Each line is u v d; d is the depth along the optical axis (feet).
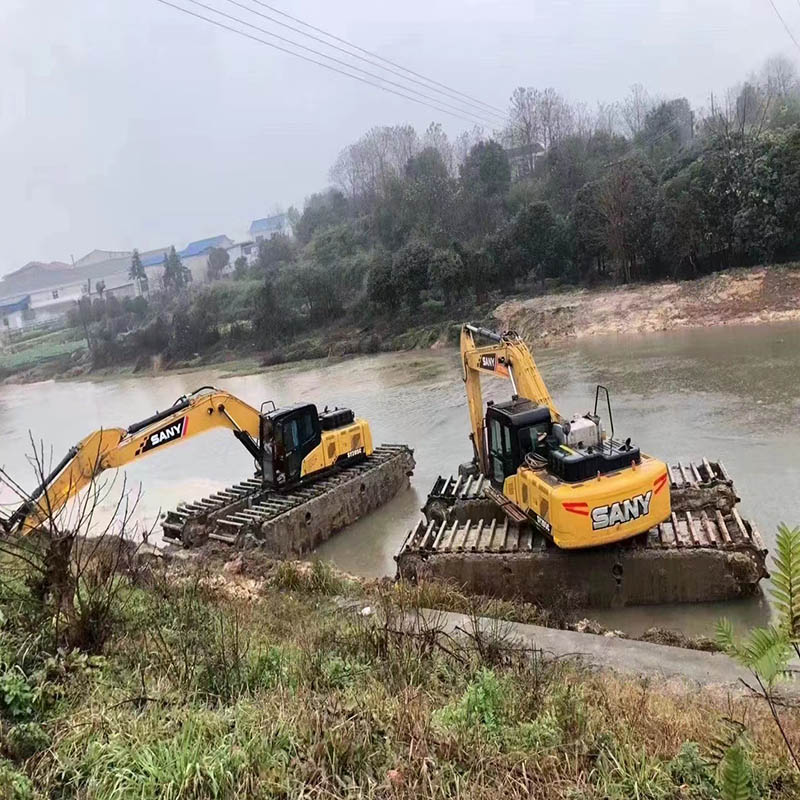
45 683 18.16
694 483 42.73
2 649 18.98
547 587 38.22
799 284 117.39
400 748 16.21
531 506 38.75
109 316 281.13
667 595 36.94
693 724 18.34
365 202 276.41
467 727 17.33
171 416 50.85
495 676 20.66
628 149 213.05
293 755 15.89
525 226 162.50
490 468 45.01
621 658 25.93
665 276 145.07
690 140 209.97
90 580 24.06
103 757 15.26
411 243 178.19
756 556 35.96
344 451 59.41
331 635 26.04
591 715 18.44
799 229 126.21
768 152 128.26
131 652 21.29
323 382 127.44
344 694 19.26
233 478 74.79
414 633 24.58
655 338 115.03
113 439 47.62
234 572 42.80
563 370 101.19
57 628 20.13
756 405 69.26
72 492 45.78
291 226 368.27
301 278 202.80
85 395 171.53
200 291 257.75
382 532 55.57
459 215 206.69
